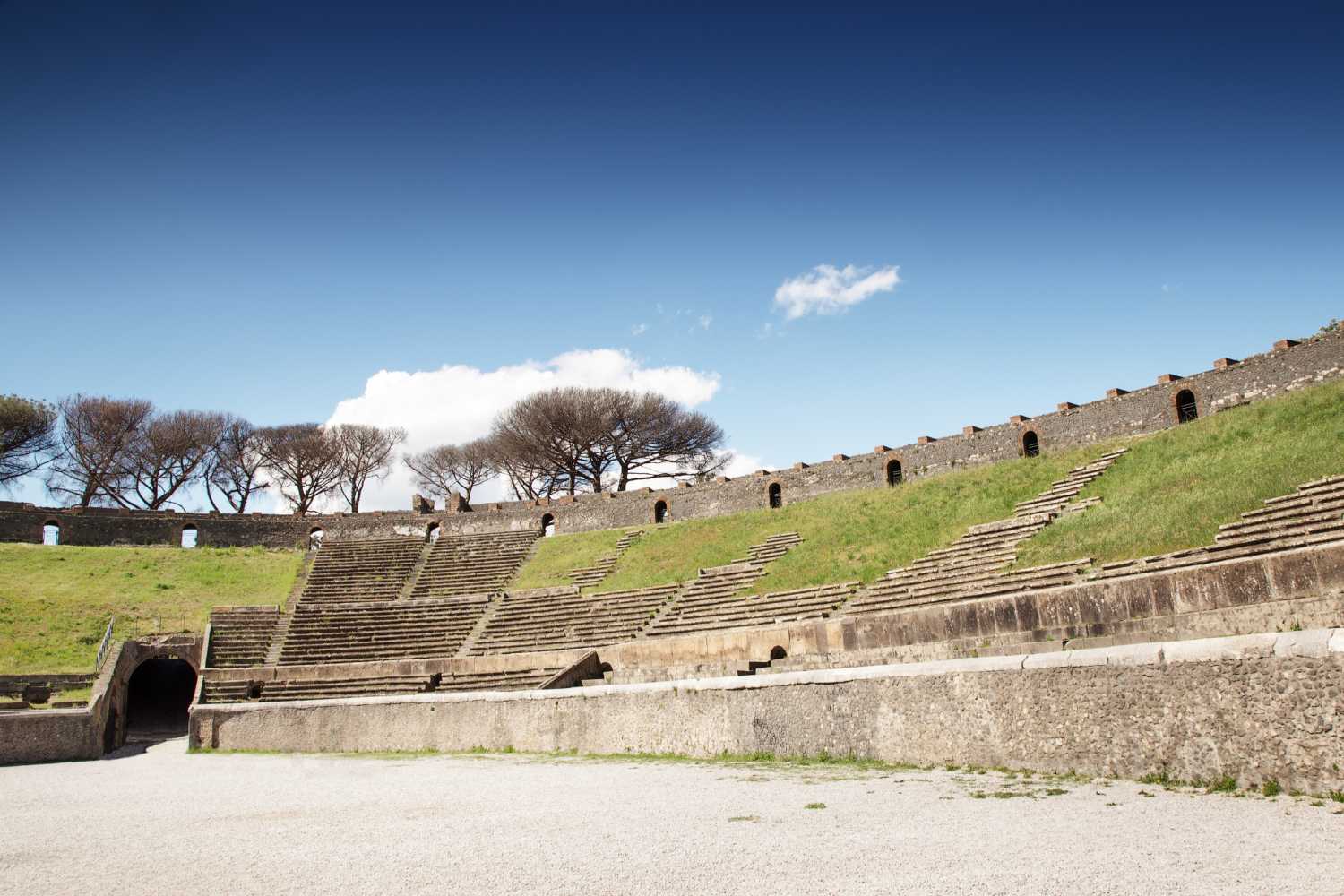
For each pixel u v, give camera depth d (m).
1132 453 44.66
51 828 18.84
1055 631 29.81
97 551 68.38
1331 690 14.04
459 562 66.88
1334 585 23.27
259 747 38.34
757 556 53.00
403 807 19.23
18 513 71.62
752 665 38.78
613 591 53.56
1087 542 34.78
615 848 13.68
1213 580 25.81
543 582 59.97
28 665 46.53
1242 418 42.06
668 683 27.20
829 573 45.75
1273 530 27.88
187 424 90.12
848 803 16.31
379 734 35.81
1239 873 10.62
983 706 19.47
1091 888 10.38
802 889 10.95
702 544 59.25
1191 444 41.97
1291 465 32.88
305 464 95.19
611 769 23.95
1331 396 39.06
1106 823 13.40
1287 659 14.66
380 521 77.38
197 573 65.62
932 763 20.25
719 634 40.81
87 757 36.78
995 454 55.34
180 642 49.31
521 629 50.47
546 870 12.48
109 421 86.88
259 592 62.41
